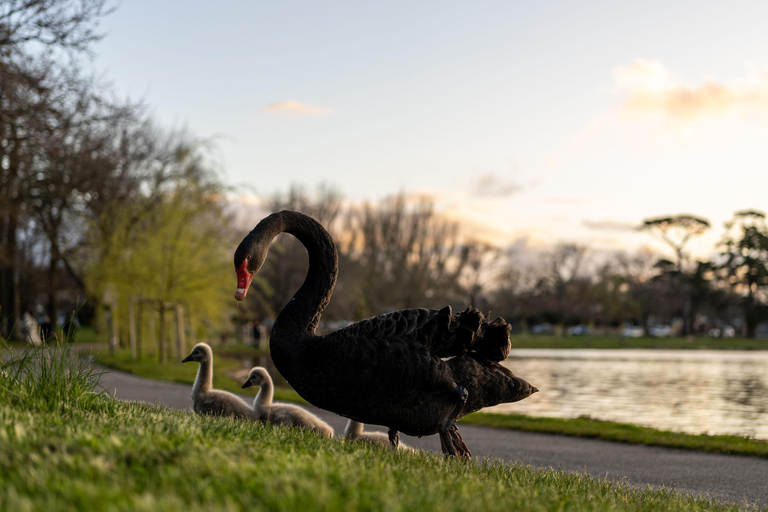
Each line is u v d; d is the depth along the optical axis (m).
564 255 104.62
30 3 16.39
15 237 34.34
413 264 67.31
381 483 3.77
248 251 6.02
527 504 3.94
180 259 25.80
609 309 104.69
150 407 6.85
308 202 68.75
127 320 29.27
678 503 5.62
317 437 5.93
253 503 3.04
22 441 3.75
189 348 30.53
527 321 109.31
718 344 72.12
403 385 5.79
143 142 35.75
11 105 18.52
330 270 6.39
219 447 4.19
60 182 24.53
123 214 27.72
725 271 93.94
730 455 10.23
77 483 3.02
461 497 3.69
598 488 5.76
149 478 3.33
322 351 5.86
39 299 54.69
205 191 26.41
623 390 24.42
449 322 5.83
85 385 6.08
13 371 5.94
